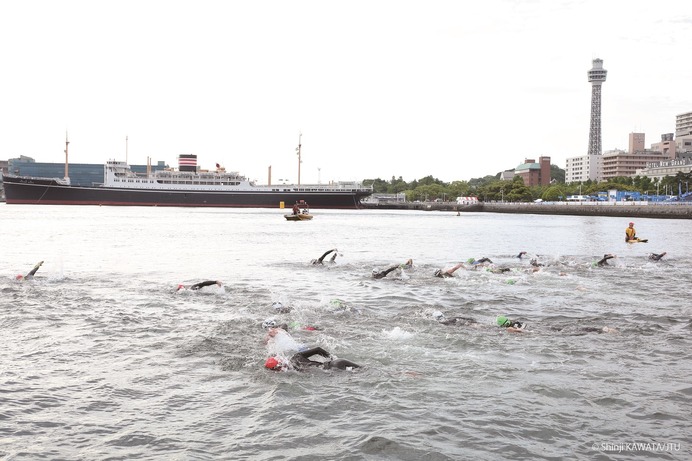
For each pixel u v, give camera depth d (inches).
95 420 356.2
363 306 735.7
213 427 348.8
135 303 736.3
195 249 1614.2
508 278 978.1
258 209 7298.2
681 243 1996.8
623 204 5531.5
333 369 459.5
